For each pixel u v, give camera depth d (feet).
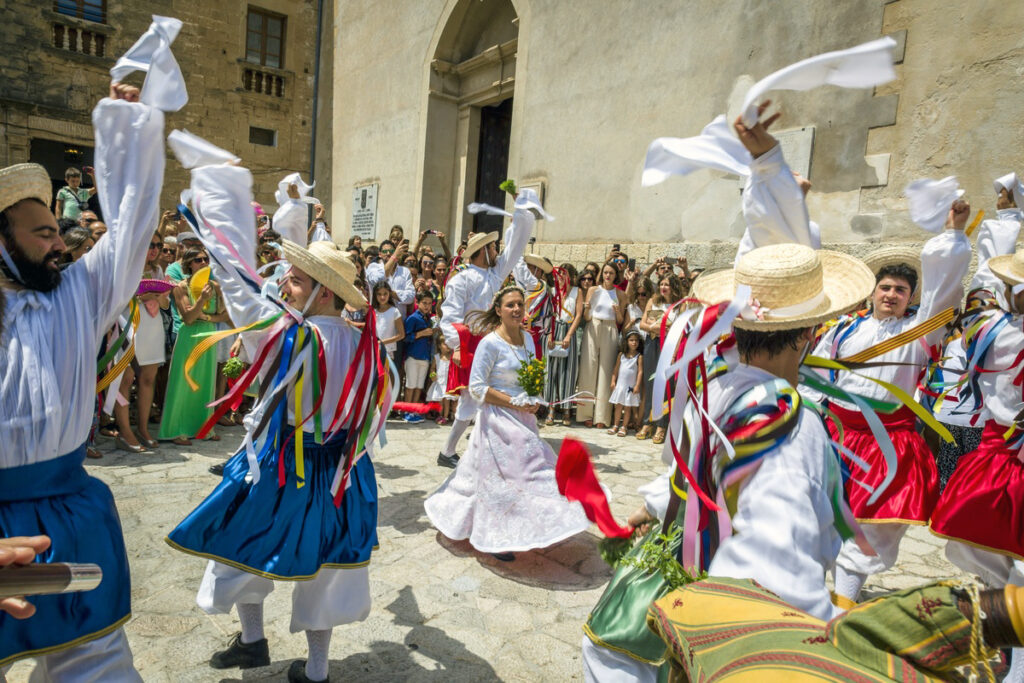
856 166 23.04
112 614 5.94
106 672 5.89
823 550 4.39
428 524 14.47
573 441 5.84
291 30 60.75
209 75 57.57
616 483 17.88
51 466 5.71
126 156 6.23
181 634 9.72
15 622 5.37
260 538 7.82
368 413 8.43
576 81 33.68
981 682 8.04
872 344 10.66
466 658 9.54
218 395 21.76
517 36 41.11
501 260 19.13
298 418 7.97
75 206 35.53
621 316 25.49
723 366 5.28
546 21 35.58
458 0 42.22
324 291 8.50
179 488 15.67
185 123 56.90
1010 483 9.41
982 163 20.20
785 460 4.28
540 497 12.41
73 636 5.64
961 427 13.16
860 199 22.95
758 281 4.83
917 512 9.93
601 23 32.37
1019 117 19.48
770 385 4.73
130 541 12.69
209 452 18.90
